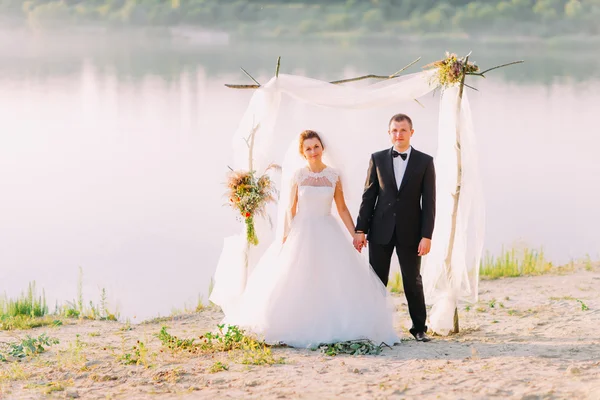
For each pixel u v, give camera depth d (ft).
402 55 265.54
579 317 24.64
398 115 22.06
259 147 23.66
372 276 21.94
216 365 18.95
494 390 16.24
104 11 389.19
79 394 17.46
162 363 19.89
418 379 17.26
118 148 93.86
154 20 386.73
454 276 23.30
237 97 147.84
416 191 21.97
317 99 23.32
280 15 382.83
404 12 359.05
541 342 21.04
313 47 318.04
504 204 61.98
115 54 278.05
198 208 62.23
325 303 21.33
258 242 23.63
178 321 28.68
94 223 57.31
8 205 64.13
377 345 20.81
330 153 22.44
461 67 22.65
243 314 22.12
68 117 120.57
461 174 23.09
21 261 46.73
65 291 39.45
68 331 26.71
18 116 120.88
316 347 20.71
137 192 68.95
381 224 22.16
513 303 28.43
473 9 347.15
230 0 388.78
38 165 83.56
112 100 143.43
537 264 37.37
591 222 54.19
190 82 176.86
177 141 98.12
